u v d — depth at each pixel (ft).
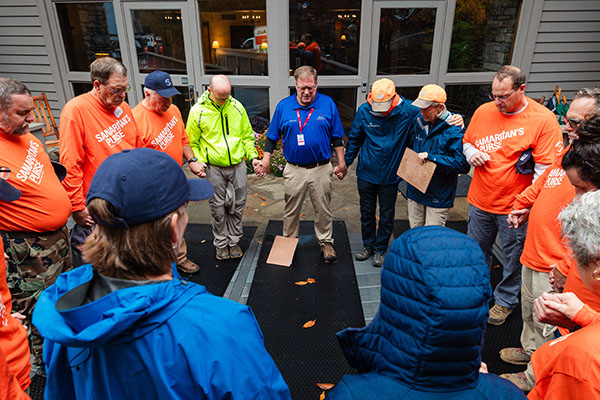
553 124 7.84
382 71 19.70
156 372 2.70
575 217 3.71
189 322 2.80
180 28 19.54
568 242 3.84
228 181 11.18
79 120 8.03
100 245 2.85
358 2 18.44
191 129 10.53
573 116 6.29
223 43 19.65
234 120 10.62
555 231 6.46
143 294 2.69
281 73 19.47
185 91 20.72
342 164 11.10
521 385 6.89
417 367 3.06
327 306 9.67
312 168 10.80
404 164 9.81
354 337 3.63
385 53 19.39
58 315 2.61
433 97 8.77
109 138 8.52
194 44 19.63
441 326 2.91
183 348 2.71
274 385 3.02
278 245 11.73
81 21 19.99
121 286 2.84
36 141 7.27
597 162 4.60
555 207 6.39
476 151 8.61
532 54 19.58
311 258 11.78
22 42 20.56
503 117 8.33
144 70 20.51
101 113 8.39
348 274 10.96
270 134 10.91
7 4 19.89
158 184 2.80
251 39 19.40
